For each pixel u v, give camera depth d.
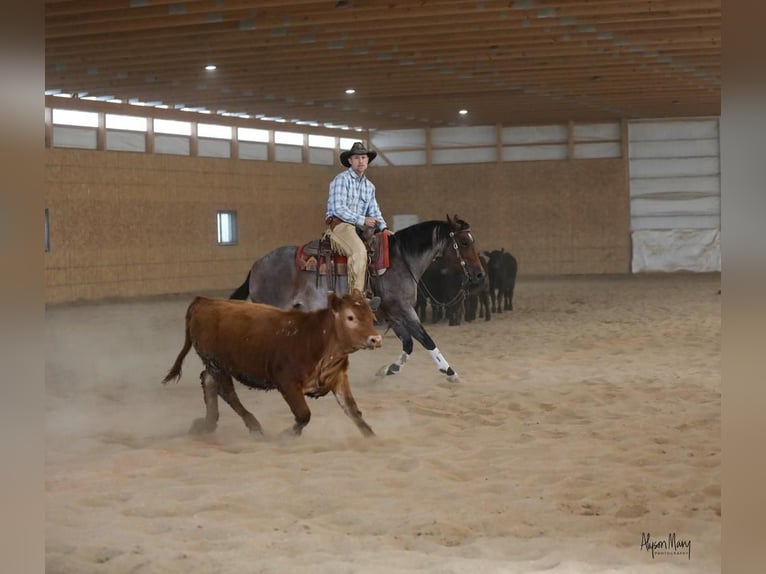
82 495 4.87
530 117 25.73
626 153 26.88
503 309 17.73
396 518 4.41
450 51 15.45
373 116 24.83
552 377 9.24
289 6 12.56
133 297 21.39
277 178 25.95
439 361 8.84
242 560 3.74
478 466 5.53
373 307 6.17
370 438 6.34
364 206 8.60
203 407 7.84
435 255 9.01
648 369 9.67
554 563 3.66
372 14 12.62
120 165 21.41
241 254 24.73
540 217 27.53
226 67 16.66
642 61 16.62
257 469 5.45
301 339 6.09
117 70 16.67
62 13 12.41
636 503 4.65
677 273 26.72
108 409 7.73
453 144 28.20
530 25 13.27
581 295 20.45
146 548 3.91
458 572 3.52
